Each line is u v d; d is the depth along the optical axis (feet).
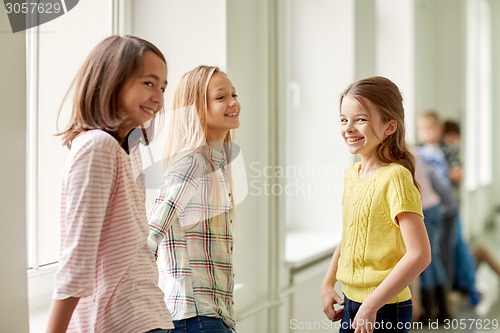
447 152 15.99
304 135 12.11
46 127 6.56
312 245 10.74
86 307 4.48
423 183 12.34
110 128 4.46
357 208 5.67
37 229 6.44
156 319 4.49
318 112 12.07
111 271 4.37
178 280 5.46
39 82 6.46
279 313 9.05
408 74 16.61
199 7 7.78
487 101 27.94
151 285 4.57
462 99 20.52
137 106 4.58
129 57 4.51
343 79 11.96
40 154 6.50
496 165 28.84
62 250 4.17
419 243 5.26
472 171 24.98
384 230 5.51
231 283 5.79
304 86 12.19
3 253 4.72
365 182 5.69
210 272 5.60
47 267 6.47
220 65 7.70
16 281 4.79
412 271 5.21
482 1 26.71
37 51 6.39
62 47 6.70
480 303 14.20
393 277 5.23
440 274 12.37
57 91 6.66
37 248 6.43
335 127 11.91
